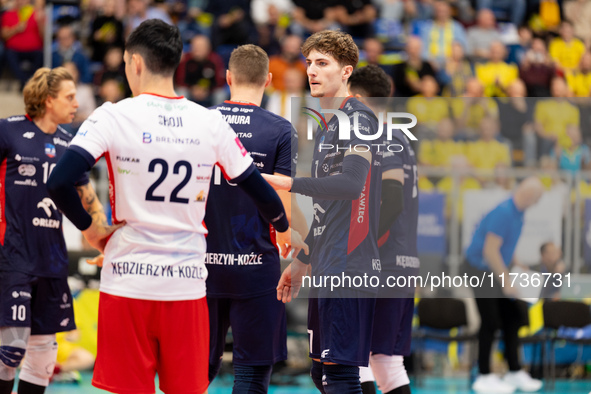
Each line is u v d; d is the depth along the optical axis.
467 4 22.78
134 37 5.51
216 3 21.20
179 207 5.38
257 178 5.59
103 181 14.58
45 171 8.23
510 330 13.48
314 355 6.52
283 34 20.84
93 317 13.26
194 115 5.46
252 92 7.02
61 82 8.22
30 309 8.16
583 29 24.25
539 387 13.45
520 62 21.39
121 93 18.05
